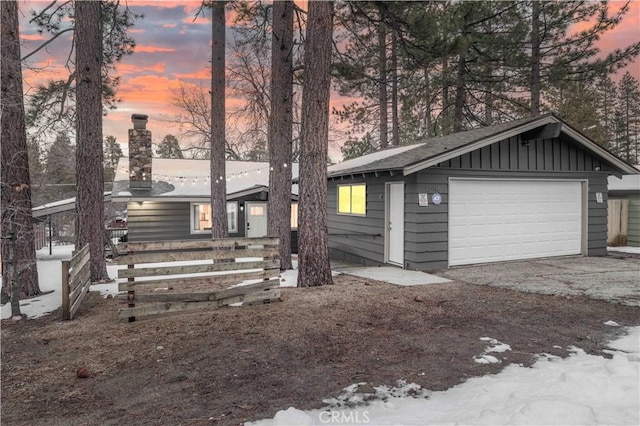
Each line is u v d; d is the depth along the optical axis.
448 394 3.22
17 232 6.61
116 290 7.96
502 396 3.10
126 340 4.66
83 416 2.97
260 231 16.08
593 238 11.01
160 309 5.57
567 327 4.95
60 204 14.57
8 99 7.06
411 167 8.68
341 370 3.73
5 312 6.30
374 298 6.42
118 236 19.89
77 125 8.70
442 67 17.16
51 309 6.54
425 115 20.02
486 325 5.04
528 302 6.14
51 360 4.15
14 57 7.30
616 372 3.45
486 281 7.81
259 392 3.31
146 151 15.22
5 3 7.14
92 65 8.61
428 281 7.91
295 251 16.48
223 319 5.35
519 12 15.38
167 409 3.04
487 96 18.20
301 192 7.66
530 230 10.34
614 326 4.96
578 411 2.66
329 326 4.99
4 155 7.24
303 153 7.59
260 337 4.62
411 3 8.96
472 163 9.56
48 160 19.08
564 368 3.63
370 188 11.30
